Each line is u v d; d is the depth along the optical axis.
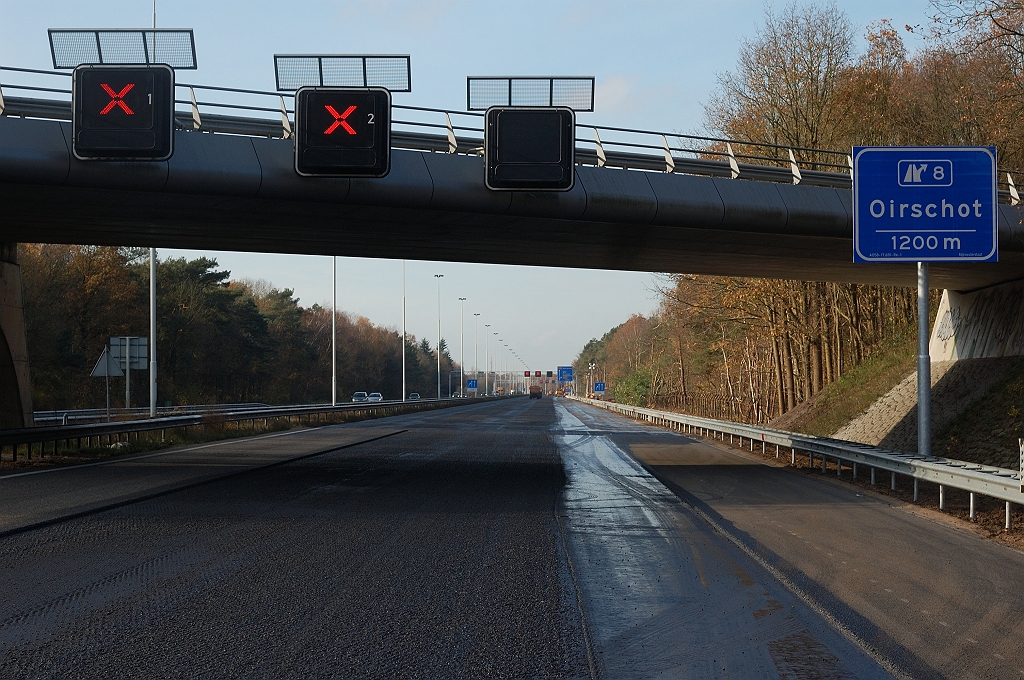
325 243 24.52
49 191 17.97
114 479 17.69
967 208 18.86
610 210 20.14
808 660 6.20
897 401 33.19
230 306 96.06
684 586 8.55
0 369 24.78
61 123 17.03
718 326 52.72
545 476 19.94
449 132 19.36
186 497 15.03
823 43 42.84
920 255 18.89
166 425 30.47
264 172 18.11
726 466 23.61
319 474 19.47
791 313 43.88
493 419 59.09
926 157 18.98
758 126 43.44
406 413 73.12
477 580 8.73
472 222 21.09
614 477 20.00
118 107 14.45
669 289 47.84
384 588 8.34
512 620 7.22
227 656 6.15
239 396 100.75
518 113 15.88
